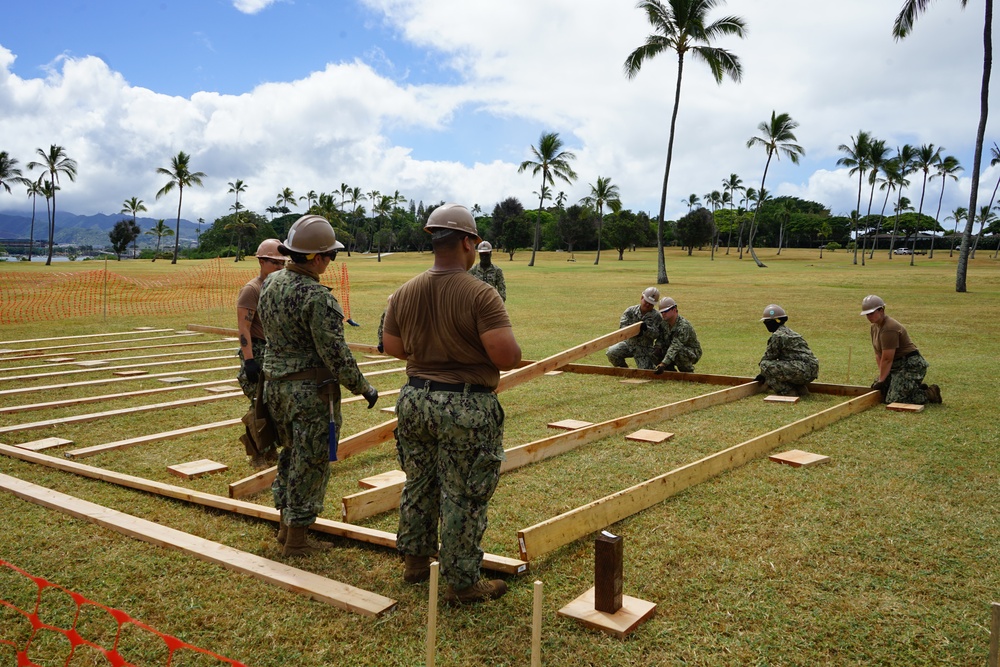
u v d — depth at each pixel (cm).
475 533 340
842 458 593
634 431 704
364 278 4034
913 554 400
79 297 2734
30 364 1186
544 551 385
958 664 292
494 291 335
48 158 6303
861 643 308
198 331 1681
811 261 7438
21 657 291
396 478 538
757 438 599
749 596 351
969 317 1881
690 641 310
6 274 4075
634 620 320
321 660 296
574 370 1124
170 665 292
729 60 3234
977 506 476
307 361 393
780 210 12250
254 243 9825
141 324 1850
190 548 400
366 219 11925
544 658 296
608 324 1831
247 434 448
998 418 739
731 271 5047
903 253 9725
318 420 393
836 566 385
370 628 320
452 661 294
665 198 3638
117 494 512
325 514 479
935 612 335
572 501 499
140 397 895
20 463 596
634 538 423
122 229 9919
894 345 808
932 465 571
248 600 347
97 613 333
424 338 341
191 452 638
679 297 2675
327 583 356
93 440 684
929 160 7000
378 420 766
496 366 343
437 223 341
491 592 349
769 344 902
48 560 391
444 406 333
